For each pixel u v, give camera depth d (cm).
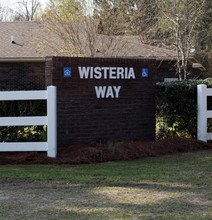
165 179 748
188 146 1055
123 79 1065
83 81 1009
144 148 987
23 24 2405
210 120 1170
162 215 556
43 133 984
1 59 2098
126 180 741
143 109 1099
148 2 2452
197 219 540
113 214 560
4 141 981
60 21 1905
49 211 576
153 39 2492
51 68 977
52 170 820
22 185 716
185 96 1140
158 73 2303
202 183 721
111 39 2009
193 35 2606
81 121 1006
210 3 2586
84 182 730
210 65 3145
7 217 552
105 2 2089
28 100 982
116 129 1055
